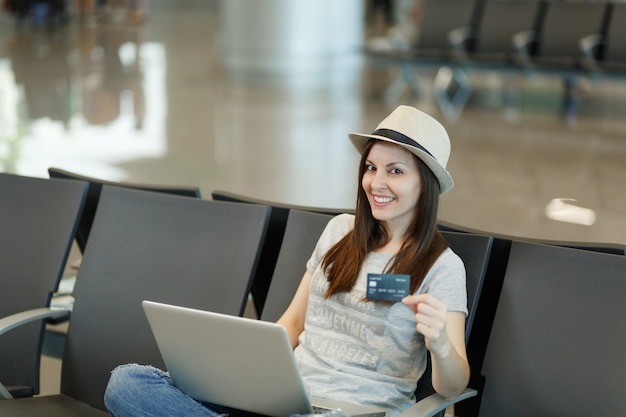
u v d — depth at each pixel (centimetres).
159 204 341
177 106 960
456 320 275
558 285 281
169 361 272
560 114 930
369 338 282
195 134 841
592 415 269
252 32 1092
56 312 339
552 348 278
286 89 1065
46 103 962
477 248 293
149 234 339
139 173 713
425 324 251
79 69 1162
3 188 366
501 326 287
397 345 280
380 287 260
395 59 974
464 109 960
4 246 358
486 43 955
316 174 712
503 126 875
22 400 324
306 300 306
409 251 283
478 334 306
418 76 1152
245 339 251
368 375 280
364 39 1421
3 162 735
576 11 909
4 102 962
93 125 869
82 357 339
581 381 272
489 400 285
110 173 712
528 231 579
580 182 683
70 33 1495
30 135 826
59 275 346
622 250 283
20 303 350
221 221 329
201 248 329
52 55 1270
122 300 336
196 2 2008
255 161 750
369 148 287
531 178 696
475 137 830
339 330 288
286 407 260
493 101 1004
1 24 1567
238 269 321
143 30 1560
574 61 884
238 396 266
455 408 304
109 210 349
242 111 942
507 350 285
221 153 775
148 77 1120
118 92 1027
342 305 289
